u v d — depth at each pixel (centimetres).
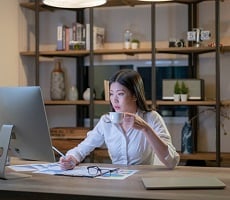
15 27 398
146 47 402
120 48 404
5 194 144
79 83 417
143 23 404
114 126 209
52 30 429
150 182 150
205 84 388
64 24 425
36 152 172
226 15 380
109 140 212
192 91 361
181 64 395
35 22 389
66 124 425
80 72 417
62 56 409
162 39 400
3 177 164
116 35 411
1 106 171
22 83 409
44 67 433
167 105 377
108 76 412
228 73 381
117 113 177
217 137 339
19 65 404
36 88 161
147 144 207
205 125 388
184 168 189
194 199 126
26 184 153
